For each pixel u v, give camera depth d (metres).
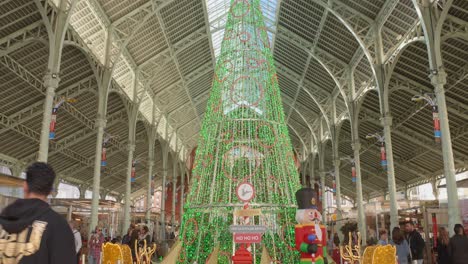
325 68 31.39
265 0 31.55
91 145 35.75
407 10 21.64
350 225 28.25
